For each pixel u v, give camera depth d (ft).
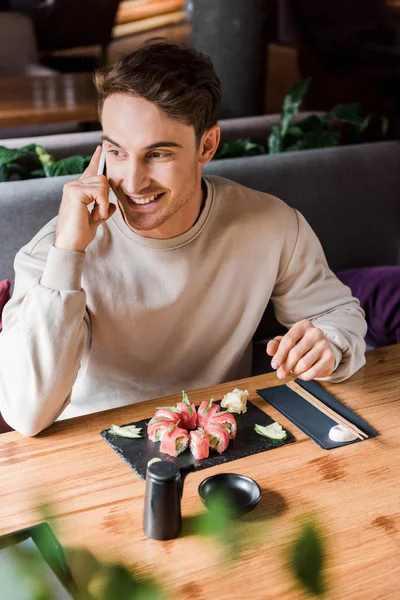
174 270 5.24
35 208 6.75
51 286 4.62
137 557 3.49
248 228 5.44
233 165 7.64
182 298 5.32
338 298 5.80
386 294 7.52
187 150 4.61
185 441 4.23
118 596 3.15
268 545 3.58
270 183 7.78
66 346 4.56
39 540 3.43
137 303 5.24
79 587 3.31
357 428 4.53
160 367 5.57
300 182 7.95
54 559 3.32
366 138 15.42
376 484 4.06
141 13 17.61
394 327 7.42
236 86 12.86
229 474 3.96
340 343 5.10
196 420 4.44
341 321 5.44
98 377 5.43
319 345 4.81
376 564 3.49
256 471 4.14
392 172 8.49
